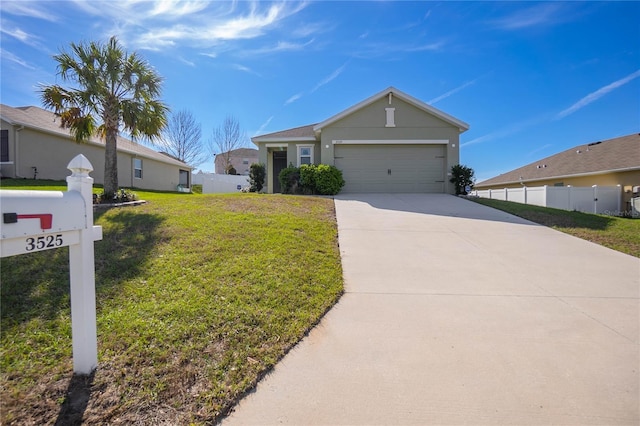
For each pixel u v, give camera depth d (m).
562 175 17.98
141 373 2.30
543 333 3.02
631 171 14.31
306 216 7.63
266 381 2.32
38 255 4.29
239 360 2.51
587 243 6.20
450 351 2.72
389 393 2.21
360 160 14.15
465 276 4.48
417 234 6.64
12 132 12.54
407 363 2.55
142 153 19.31
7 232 1.69
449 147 13.78
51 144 13.87
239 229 5.97
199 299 3.36
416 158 14.02
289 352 2.68
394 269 4.71
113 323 2.87
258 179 15.34
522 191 14.81
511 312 3.44
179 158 31.30
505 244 6.06
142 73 8.39
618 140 18.25
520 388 2.27
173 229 5.72
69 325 2.84
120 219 6.35
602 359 2.61
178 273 3.99
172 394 2.14
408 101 13.78
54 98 7.74
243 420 1.97
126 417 1.94
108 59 8.08
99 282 3.64
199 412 2.01
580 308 3.54
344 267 4.75
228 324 2.97
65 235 2.10
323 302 3.57
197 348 2.61
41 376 2.23
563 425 1.95
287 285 3.86
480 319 3.29
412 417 2.00
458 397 2.18
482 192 17.58
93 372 2.28
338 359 2.59
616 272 4.70
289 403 2.11
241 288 3.68
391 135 13.91
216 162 38.78
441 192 13.95
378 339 2.90
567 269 4.80
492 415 2.02
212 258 4.52
